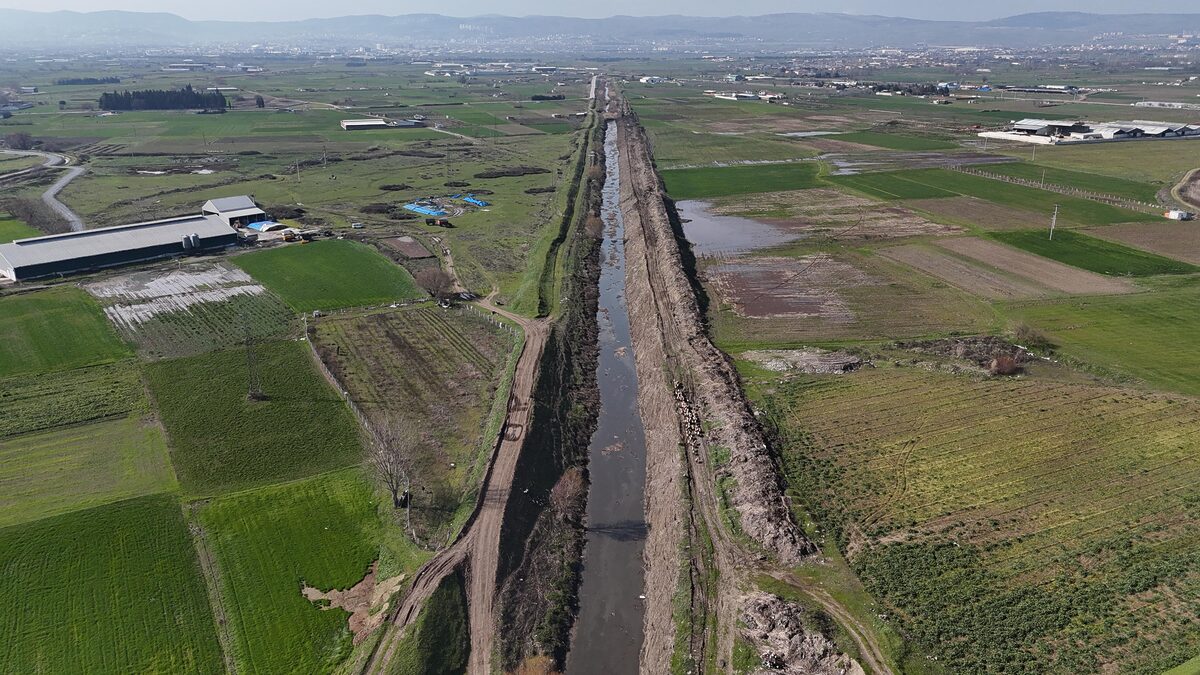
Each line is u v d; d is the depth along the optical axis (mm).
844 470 50812
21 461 53188
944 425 56344
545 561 45938
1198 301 80062
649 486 54594
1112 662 34719
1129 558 41562
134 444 55562
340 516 47812
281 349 72625
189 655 37281
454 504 49031
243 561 43719
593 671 38812
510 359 69250
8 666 36156
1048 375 64625
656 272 92625
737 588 40688
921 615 38031
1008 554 42219
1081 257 96062
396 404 62375
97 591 41031
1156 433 54375
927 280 88750
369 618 39656
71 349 72000
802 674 34875
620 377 72375
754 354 70062
